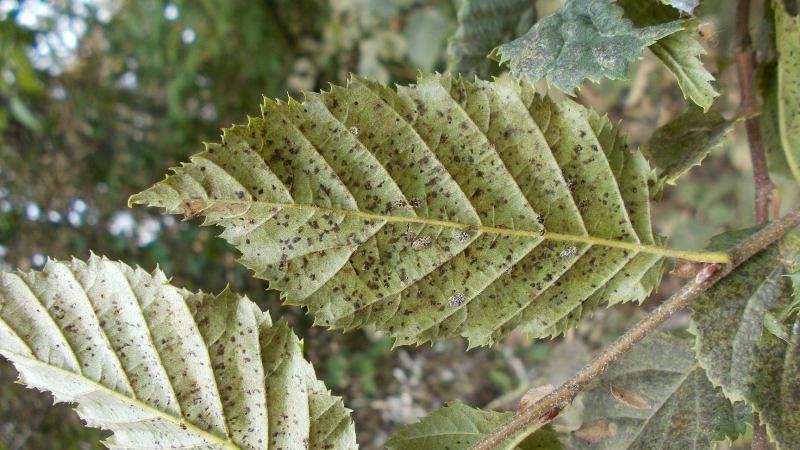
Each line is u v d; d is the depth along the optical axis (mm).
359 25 382
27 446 393
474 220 105
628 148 105
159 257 420
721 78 134
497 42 135
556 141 104
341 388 428
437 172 103
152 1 402
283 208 101
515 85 101
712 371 103
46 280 112
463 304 108
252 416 115
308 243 103
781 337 99
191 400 115
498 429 111
